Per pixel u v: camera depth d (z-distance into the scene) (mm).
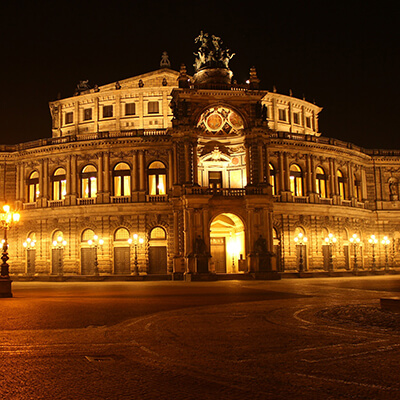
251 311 23828
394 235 79250
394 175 80688
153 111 77438
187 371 12188
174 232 61219
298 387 10625
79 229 67312
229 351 14422
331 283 47562
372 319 20297
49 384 11141
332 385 10742
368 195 79688
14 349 15062
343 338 16250
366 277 62406
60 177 70000
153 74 78688
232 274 58000
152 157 66875
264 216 59562
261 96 61594
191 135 60250
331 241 68312
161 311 24344
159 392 10445
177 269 60375
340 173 75688
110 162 67562
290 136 71312
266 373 11852
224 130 66688
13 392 10547
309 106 86375
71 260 67000
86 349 14984
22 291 41000
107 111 78750
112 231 66188
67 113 81562
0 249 70438
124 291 39375
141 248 65125
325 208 71125
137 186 66250
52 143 70375
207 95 60969
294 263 68062
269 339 16203
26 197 71688
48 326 19562
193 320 20812
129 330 18359
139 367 12664
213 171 68000
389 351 14164
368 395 9992
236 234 67062
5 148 72812
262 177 60719
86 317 22203
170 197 65188
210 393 10320
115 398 10062
